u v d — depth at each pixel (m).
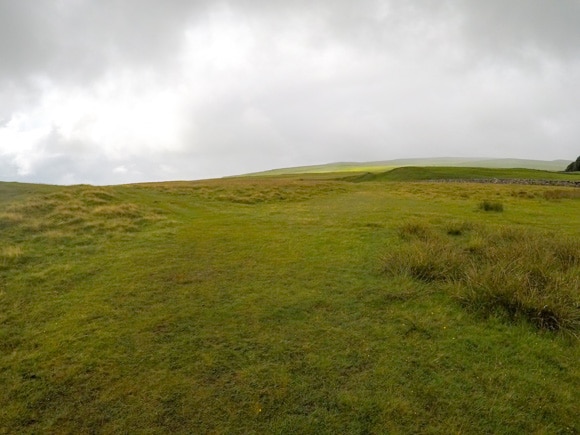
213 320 7.07
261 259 10.73
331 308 7.52
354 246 12.00
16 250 11.06
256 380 5.37
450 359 5.83
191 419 4.72
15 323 7.00
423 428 4.54
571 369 5.60
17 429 4.60
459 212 19.27
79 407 4.93
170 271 9.75
